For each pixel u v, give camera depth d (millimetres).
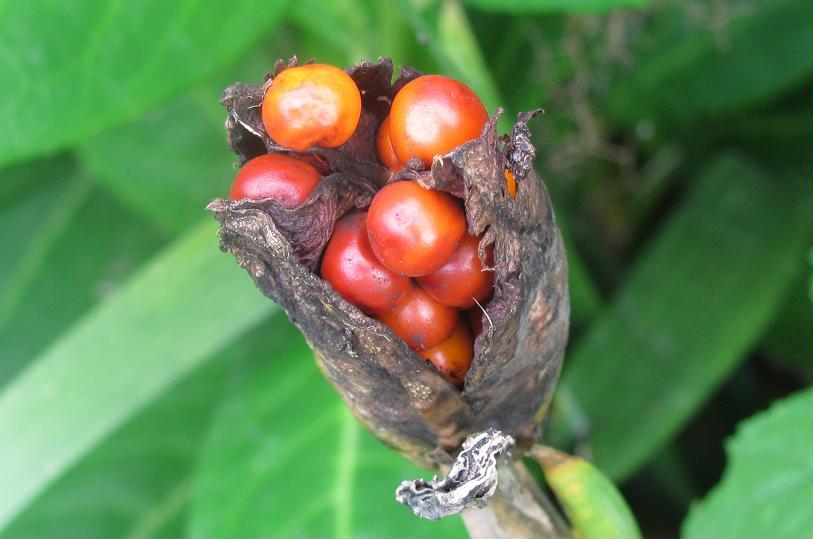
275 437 277
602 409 289
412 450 200
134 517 323
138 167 344
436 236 178
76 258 367
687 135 351
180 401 332
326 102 180
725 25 320
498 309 183
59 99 264
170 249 289
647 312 301
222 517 269
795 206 315
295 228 183
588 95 339
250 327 300
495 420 198
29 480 266
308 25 299
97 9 261
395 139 182
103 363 273
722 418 338
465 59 287
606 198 352
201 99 342
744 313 295
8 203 377
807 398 255
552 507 213
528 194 183
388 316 187
